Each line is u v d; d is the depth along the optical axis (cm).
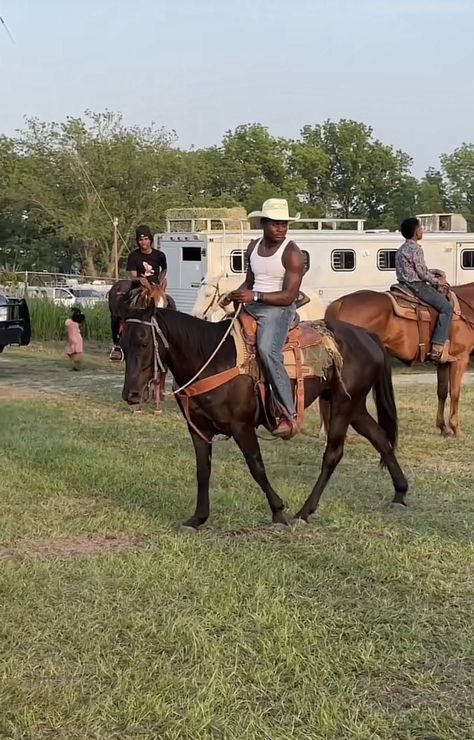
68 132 5728
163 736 381
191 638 464
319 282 1880
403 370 1816
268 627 484
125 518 692
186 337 625
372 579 563
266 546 625
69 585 549
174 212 2077
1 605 512
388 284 1947
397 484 732
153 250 1196
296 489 772
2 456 898
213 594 525
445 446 987
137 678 426
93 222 5550
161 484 800
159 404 1200
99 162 5612
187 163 5859
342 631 480
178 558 594
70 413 1191
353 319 1007
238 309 645
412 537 650
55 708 400
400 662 447
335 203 8006
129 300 632
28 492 766
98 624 487
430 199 7488
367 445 991
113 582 550
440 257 1972
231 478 819
